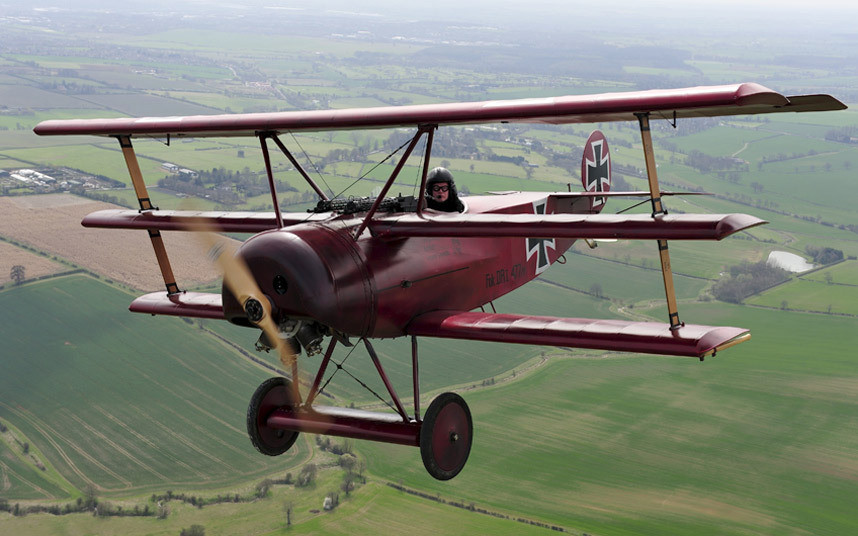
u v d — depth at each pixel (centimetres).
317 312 712
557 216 711
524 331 758
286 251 711
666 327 709
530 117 691
